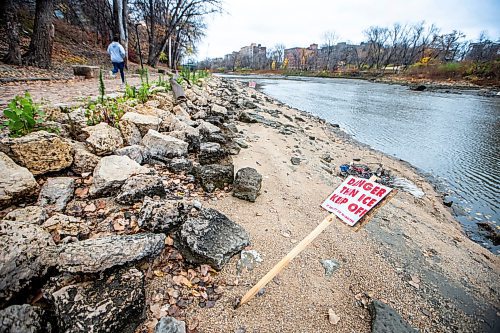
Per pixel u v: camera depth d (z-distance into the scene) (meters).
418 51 72.94
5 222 2.25
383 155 9.70
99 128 4.25
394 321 2.60
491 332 2.91
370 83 50.53
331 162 7.76
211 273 2.88
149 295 2.52
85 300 2.10
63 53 17.61
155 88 8.41
